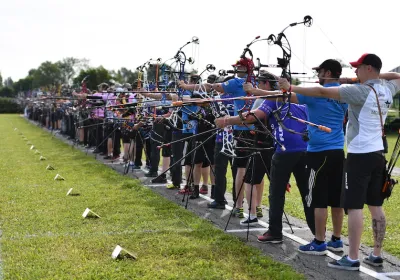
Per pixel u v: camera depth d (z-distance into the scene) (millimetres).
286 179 5555
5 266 4660
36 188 8742
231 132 6594
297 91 4590
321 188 5160
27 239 5551
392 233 6164
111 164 12516
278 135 5402
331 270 4785
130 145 11188
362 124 4543
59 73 67625
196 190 8328
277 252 5355
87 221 6430
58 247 5262
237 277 4492
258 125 5703
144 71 10141
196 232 5949
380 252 4961
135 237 5676
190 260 4914
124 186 9055
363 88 4492
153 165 10344
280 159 5465
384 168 4715
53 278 4336
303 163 5453
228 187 9508
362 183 4609
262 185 6922
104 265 4699
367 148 4551
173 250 5191
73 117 19469
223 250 5266
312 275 4641
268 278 4480
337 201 5285
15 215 6676
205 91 7590
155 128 10039
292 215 7160
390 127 25016
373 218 4863
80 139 17750
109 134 13102
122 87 14312
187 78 9008
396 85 4902
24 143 18281
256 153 5832
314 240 5340
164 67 8883
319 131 5059
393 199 8297
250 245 5566
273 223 5641
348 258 4801
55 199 7785
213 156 8102
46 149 16109
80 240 5527
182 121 8344
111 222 6398
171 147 9234
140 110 10234
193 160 7688
